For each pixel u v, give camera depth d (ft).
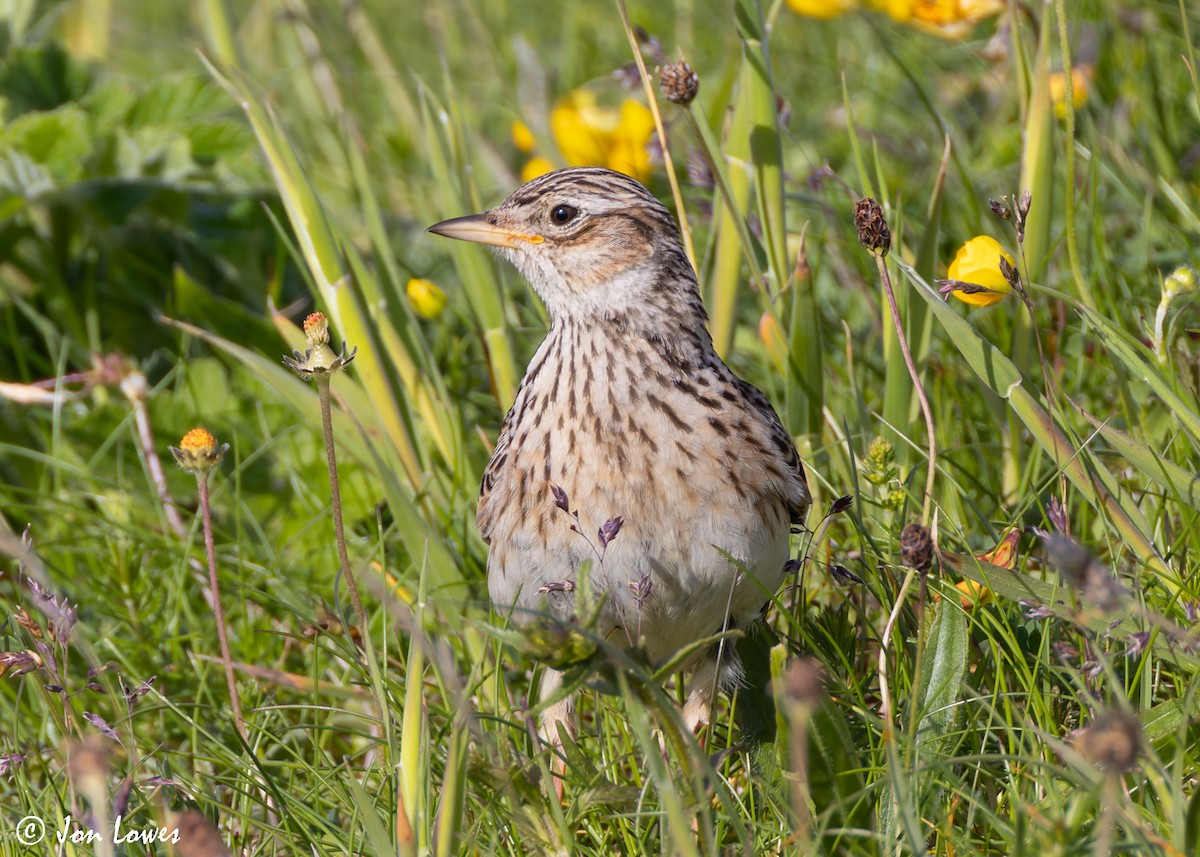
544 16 61.93
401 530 30.91
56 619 23.70
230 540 35.73
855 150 33.04
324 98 52.70
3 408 40.86
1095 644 22.74
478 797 22.61
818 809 21.99
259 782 25.49
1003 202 29.94
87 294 43.24
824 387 35.14
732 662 27.94
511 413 28.43
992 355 26.23
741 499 25.85
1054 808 20.39
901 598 24.09
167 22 71.10
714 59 55.01
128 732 25.76
